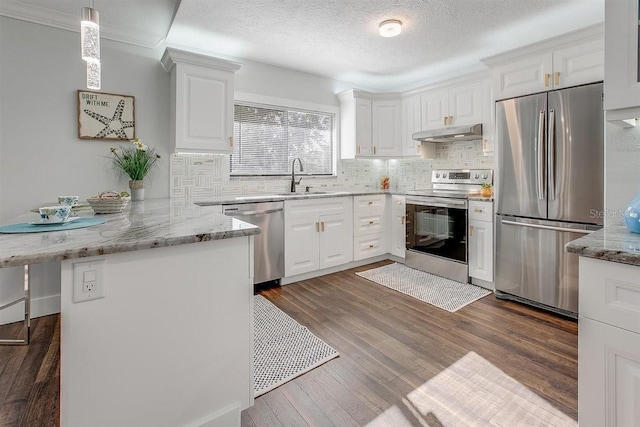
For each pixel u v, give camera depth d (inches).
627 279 37.8
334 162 169.2
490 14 101.0
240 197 125.6
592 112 90.1
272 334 88.6
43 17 98.7
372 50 128.7
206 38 117.3
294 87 152.3
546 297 101.3
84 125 106.6
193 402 49.8
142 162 108.8
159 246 43.9
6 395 61.3
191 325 49.0
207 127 116.4
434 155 162.1
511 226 109.3
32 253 36.3
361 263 157.6
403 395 63.6
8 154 96.3
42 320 98.1
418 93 157.8
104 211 71.7
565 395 62.8
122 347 43.5
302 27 109.2
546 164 99.3
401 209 157.2
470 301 111.2
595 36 89.6
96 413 42.2
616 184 60.6
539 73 101.0
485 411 58.9
